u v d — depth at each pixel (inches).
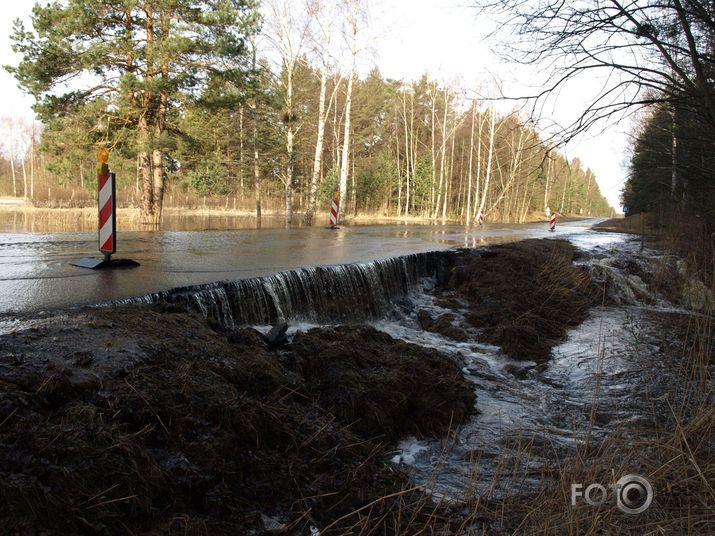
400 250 428.1
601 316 388.8
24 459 93.3
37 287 223.6
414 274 390.0
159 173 731.4
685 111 272.4
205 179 1434.5
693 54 237.5
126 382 123.6
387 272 351.6
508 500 136.0
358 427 165.8
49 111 636.1
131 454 102.9
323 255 372.2
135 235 524.4
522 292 379.9
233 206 1552.7
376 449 150.8
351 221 1289.4
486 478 153.6
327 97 1419.8
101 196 288.2
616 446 159.0
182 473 108.2
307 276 287.3
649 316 387.2
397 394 182.4
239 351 167.6
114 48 621.6
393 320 336.5
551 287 409.7
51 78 633.6
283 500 115.7
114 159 687.7
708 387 208.7
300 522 111.7
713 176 446.3
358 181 1721.2
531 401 227.5
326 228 759.1
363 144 1927.9
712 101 237.3
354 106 1640.0
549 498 131.6
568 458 160.1
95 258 298.8
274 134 989.2
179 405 122.9
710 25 238.2
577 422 206.7
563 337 329.1
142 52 634.8
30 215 1089.4
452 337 313.6
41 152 669.3
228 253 371.6
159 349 146.0
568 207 3467.0
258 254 369.4
